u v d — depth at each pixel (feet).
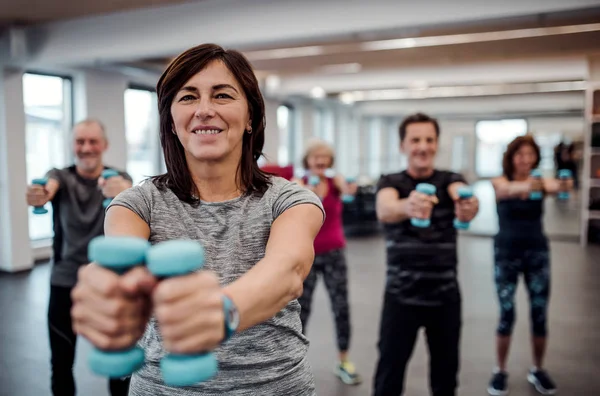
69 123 21.25
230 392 2.99
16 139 18.86
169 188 3.25
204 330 1.66
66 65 19.07
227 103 3.06
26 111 20.35
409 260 6.61
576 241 26.55
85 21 16.37
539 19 11.43
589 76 23.75
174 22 14.84
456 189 6.47
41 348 10.93
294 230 2.81
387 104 42.78
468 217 6.41
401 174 7.17
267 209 3.17
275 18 13.50
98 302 1.67
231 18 14.05
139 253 1.67
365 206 30.17
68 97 21.09
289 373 3.16
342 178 10.16
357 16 12.58
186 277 1.65
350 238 27.58
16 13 15.81
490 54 21.01
